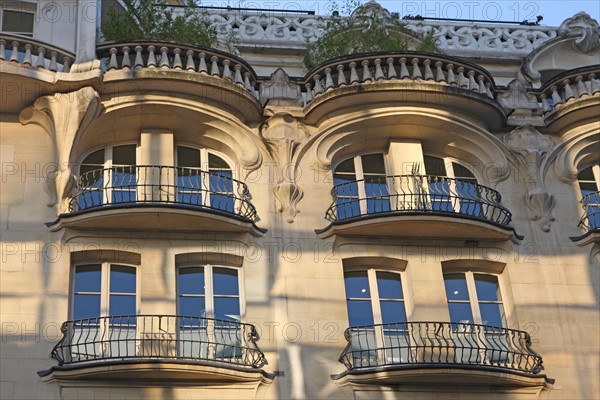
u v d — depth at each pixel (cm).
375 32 2553
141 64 2294
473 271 2273
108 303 2094
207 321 2092
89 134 2272
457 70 2438
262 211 2242
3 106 2269
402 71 2375
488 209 2336
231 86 2295
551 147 2434
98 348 2030
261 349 2053
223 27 2662
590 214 2362
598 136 2450
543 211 2330
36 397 1920
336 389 2020
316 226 2236
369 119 2366
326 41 2542
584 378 2116
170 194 2198
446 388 2056
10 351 1964
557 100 2491
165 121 2312
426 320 2148
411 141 2417
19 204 2152
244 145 2325
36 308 2025
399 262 2227
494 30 2809
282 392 2005
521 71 2692
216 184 2291
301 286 2141
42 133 2266
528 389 2081
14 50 2250
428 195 2292
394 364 2012
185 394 1972
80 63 2277
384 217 2198
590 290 2233
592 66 2488
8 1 2403
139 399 1952
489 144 2411
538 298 2212
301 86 2452
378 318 2167
